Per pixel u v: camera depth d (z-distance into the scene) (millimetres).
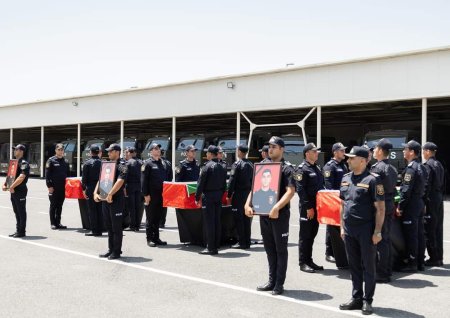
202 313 5203
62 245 9156
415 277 6992
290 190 5773
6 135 40844
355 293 5414
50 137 43344
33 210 15094
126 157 11289
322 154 16062
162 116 25250
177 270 7203
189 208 8992
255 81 21562
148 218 9250
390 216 6691
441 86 16547
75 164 29219
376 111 22859
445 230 11289
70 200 18609
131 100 26781
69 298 5703
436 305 5590
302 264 7336
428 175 7652
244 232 9070
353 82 18641
